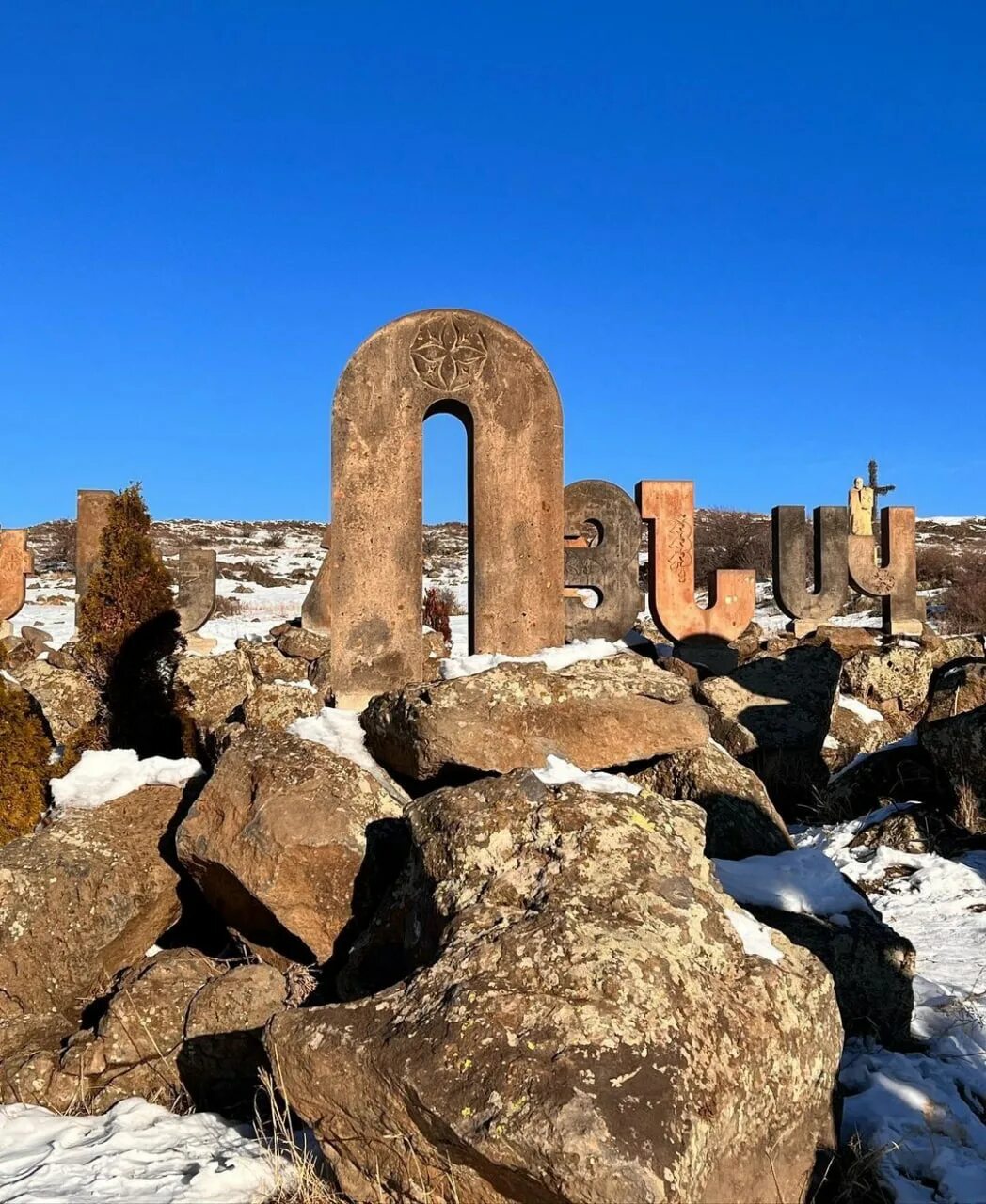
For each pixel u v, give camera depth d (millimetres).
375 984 4762
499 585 7266
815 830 9570
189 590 16156
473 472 7281
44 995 5555
